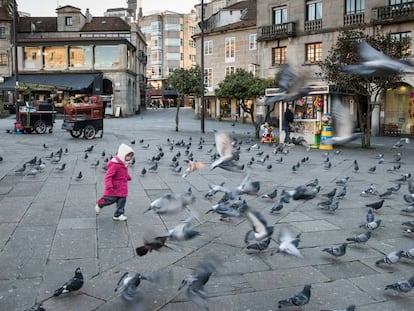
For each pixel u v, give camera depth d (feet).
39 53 163.43
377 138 92.02
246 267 19.35
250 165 47.60
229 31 148.77
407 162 53.01
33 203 29.96
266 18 120.78
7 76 163.94
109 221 25.93
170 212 14.71
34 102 83.25
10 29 167.22
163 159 51.01
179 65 310.45
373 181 40.14
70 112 73.15
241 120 141.79
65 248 21.38
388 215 28.25
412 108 96.73
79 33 176.45
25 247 21.42
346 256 20.75
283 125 72.84
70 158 51.08
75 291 16.70
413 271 19.08
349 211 29.04
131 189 34.96
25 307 15.52
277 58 119.24
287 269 19.19
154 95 298.56
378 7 96.94
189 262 19.94
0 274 18.24
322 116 66.13
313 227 25.34
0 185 35.81
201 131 92.79
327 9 106.93
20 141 67.72
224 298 16.44
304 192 19.67
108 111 163.32
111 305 15.80
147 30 310.04
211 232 24.16
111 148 61.31
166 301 16.10
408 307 15.89
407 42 66.54
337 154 59.06
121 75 162.50
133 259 20.15
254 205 30.19
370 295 16.79
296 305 14.83
